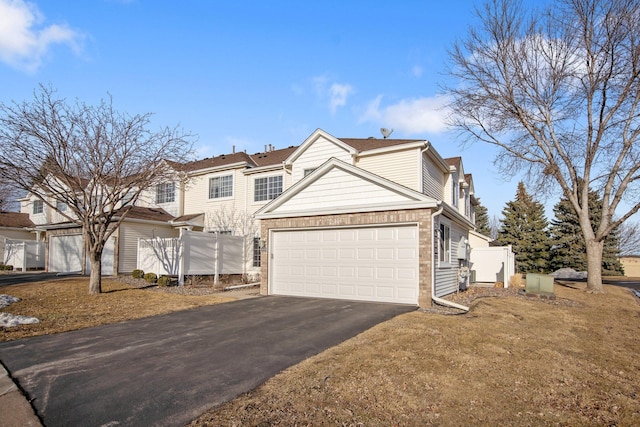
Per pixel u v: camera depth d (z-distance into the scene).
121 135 13.55
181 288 15.37
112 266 19.64
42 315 9.46
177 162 14.83
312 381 4.87
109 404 4.27
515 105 17.69
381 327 7.76
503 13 16.97
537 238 39.12
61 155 12.84
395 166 16.34
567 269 35.41
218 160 23.17
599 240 16.45
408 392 4.55
